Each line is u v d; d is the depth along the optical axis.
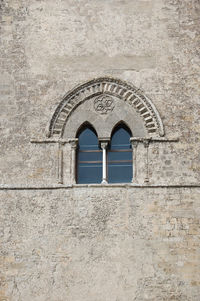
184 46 26.61
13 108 26.05
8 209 24.42
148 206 24.19
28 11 27.53
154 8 27.28
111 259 23.45
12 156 25.33
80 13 27.41
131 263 23.36
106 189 24.50
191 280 23.05
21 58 26.78
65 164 25.19
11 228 24.12
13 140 25.56
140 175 24.83
